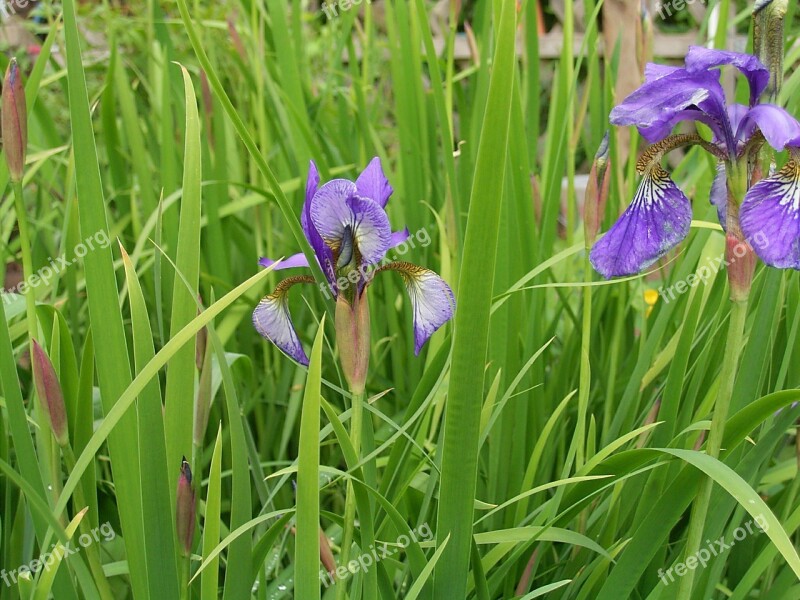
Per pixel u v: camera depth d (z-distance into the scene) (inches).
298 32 31.4
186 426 18.8
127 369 18.2
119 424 18.2
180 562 18.7
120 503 18.4
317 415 16.2
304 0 41.6
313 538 16.8
